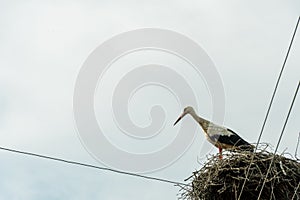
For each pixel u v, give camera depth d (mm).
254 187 10219
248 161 10375
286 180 10148
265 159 10328
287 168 10234
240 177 10203
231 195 10328
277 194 10125
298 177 10242
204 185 10453
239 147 11203
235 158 10461
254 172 10258
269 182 10164
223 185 10336
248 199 10250
